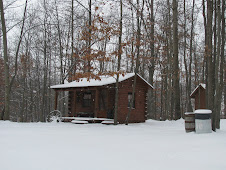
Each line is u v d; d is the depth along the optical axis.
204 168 4.74
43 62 31.72
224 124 18.16
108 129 12.55
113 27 14.76
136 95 19.23
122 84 18.20
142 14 16.59
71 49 26.30
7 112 16.16
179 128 13.92
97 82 17.70
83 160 5.36
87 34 14.90
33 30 29.14
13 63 31.92
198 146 7.10
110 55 14.42
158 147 7.00
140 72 31.23
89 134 10.18
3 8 17.59
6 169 4.62
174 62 19.20
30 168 4.70
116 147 6.99
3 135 9.29
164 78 32.06
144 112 19.80
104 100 19.20
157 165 4.97
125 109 18.27
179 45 21.38
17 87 32.47
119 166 4.89
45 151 6.28
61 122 17.92
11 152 6.12
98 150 6.50
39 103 36.19
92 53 14.38
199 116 10.25
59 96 40.97
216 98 11.60
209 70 11.72
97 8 14.23
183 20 21.69
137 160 5.40
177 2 21.16
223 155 5.86
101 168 4.73
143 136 9.59
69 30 27.88
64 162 5.17
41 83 36.84
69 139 8.52
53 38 28.38
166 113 31.59
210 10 12.07
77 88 18.53
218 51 11.88
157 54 26.09
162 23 23.89
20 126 13.16
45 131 10.98
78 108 20.78
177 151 6.39
